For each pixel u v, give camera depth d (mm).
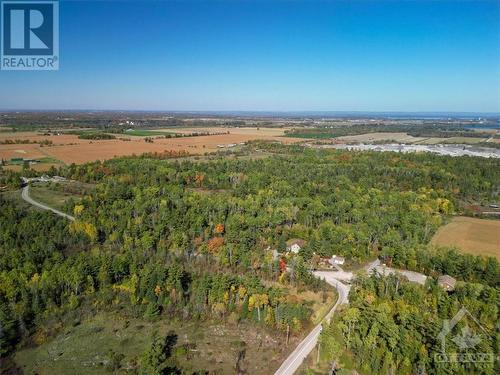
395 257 109875
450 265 101250
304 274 99938
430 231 129500
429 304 82062
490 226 139500
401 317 74625
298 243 124125
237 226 122750
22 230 114250
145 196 151875
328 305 90250
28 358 74250
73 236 115750
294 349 76500
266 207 142750
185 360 74000
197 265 108062
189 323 85812
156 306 88062
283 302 87125
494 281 96312
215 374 70125
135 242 114438
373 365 69500
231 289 90062
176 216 127625
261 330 83250
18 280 89812
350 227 128125
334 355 71062
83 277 93375
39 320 83875
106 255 102188
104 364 72875
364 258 112938
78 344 78438
